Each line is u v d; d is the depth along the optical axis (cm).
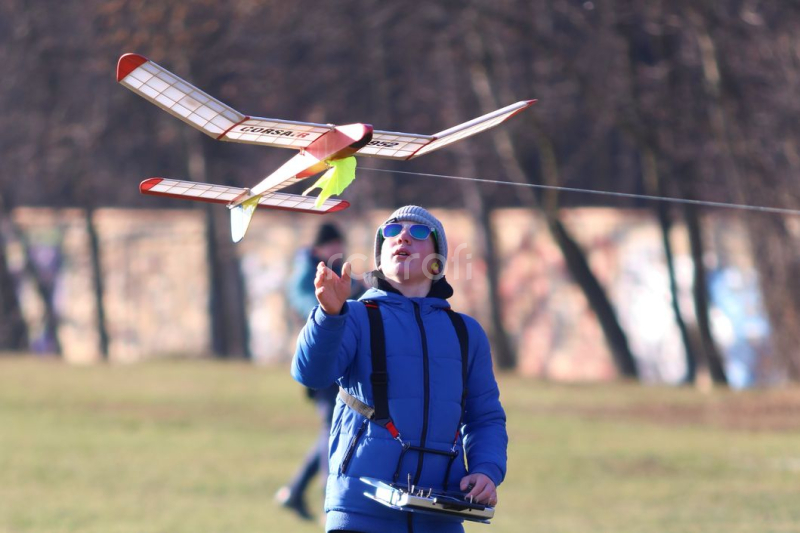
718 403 6850
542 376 10325
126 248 12681
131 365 9769
